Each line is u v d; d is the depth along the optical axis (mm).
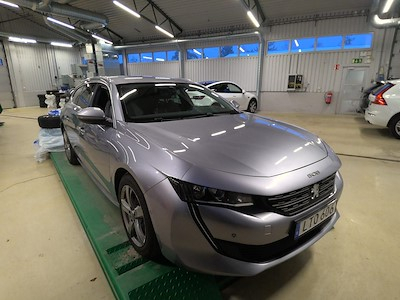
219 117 2207
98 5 10344
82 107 2693
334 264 1717
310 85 10023
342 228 2135
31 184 3057
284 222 1254
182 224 1251
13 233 2076
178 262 1342
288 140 1667
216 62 11844
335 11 9070
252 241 1216
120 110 1978
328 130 6422
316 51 9648
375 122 5570
